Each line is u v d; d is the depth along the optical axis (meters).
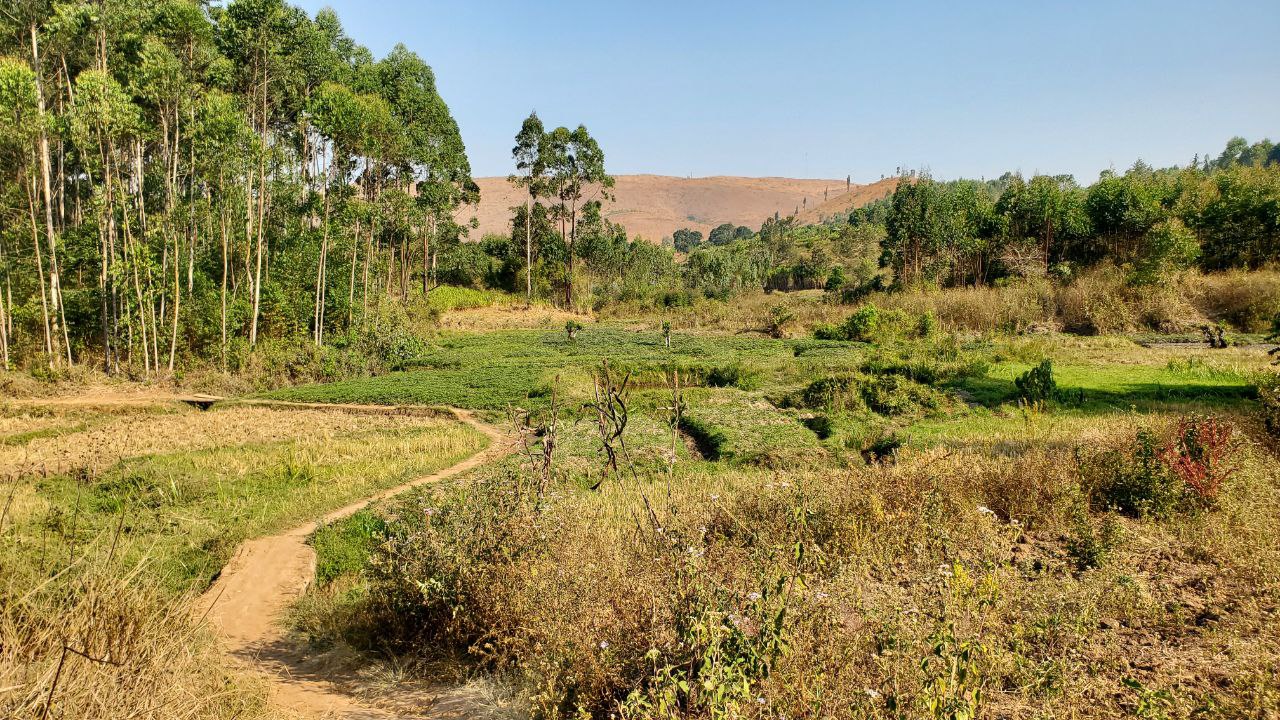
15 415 20.53
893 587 5.82
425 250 51.31
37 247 24.38
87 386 24.45
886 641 4.29
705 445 15.00
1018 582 5.73
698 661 4.05
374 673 5.69
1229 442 8.89
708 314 46.88
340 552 9.12
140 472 12.95
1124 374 20.61
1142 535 7.05
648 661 4.27
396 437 17.09
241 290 30.52
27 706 3.32
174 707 3.95
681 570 4.87
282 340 29.69
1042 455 9.61
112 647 3.93
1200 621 5.19
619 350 32.94
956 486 8.30
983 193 49.91
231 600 7.76
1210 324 29.94
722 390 21.06
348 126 30.39
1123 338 28.38
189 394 24.59
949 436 13.35
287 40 30.44
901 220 46.81
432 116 44.28
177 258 26.78
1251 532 6.52
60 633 3.84
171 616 4.54
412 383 25.14
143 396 23.77
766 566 5.34
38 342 25.66
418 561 6.38
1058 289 35.19
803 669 3.96
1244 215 37.19
